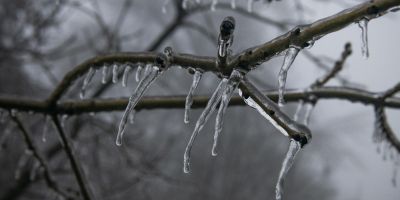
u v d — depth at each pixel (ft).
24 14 17.56
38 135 18.52
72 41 17.63
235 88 5.00
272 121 4.98
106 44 17.71
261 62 4.97
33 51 17.34
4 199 17.15
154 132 33.14
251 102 5.04
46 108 7.75
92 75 6.64
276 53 4.90
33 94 20.92
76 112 7.75
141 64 5.96
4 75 20.51
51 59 17.99
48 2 16.90
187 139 43.70
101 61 6.47
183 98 7.41
